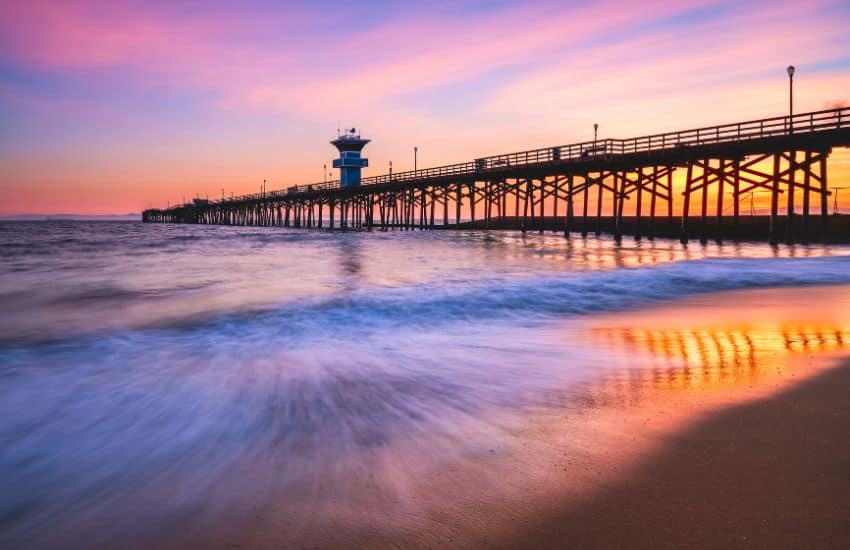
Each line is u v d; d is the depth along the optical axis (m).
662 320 9.03
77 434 4.23
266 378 5.68
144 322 9.23
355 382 5.48
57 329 8.62
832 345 6.75
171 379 5.70
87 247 33.00
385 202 63.25
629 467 3.34
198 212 131.38
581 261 20.88
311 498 3.12
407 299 11.30
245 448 3.87
